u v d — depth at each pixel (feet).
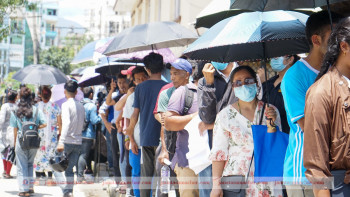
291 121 14.26
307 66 14.56
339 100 12.46
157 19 82.99
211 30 17.17
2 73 292.61
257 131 16.58
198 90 20.02
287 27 16.37
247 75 16.70
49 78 39.27
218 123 17.35
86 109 40.42
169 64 26.27
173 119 21.61
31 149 35.99
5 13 62.28
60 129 39.32
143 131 26.37
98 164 41.32
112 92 38.06
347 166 12.50
